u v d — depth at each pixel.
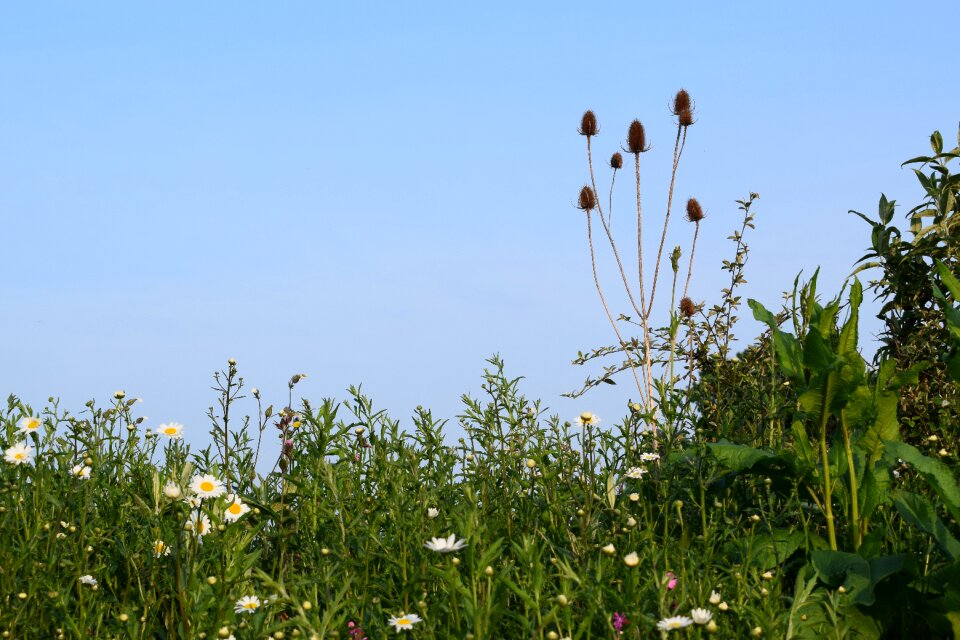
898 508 4.11
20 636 3.71
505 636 3.69
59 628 3.76
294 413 4.95
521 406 4.98
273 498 4.79
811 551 4.19
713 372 6.42
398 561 3.95
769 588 3.72
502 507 4.61
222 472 4.94
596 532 4.13
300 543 4.52
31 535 4.04
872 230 6.43
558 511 4.30
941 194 6.26
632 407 4.71
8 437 4.66
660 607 3.12
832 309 4.58
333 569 3.80
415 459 4.67
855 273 6.48
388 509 4.38
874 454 4.41
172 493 3.54
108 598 4.11
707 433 5.06
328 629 3.34
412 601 3.81
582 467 4.34
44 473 4.43
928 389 6.03
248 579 3.69
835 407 4.36
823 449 4.42
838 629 3.62
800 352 4.66
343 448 4.84
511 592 3.72
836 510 4.84
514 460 4.90
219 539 3.94
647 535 4.13
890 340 6.34
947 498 4.00
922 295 6.31
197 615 3.51
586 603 3.39
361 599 3.80
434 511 4.05
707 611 3.16
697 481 4.77
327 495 4.63
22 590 3.86
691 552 3.95
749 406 5.67
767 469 4.67
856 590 3.84
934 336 6.05
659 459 4.77
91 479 4.33
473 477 4.83
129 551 4.04
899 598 4.02
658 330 7.00
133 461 4.81
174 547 3.93
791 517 4.81
